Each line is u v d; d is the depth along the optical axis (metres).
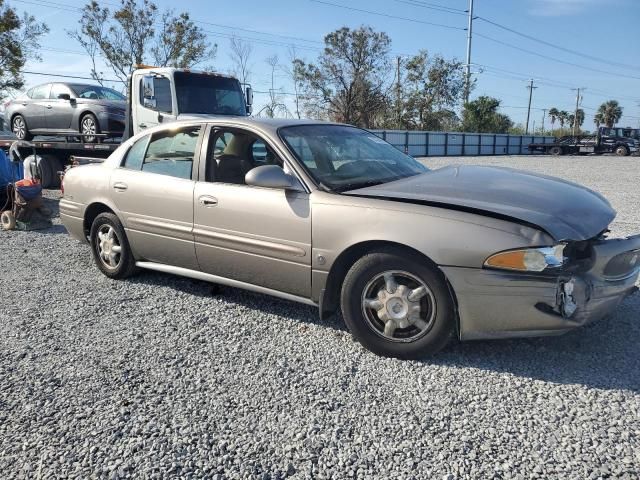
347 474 2.58
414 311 3.62
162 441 2.85
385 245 3.70
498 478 2.52
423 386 3.35
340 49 48.75
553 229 3.32
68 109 12.87
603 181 16.53
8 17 31.06
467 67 53.59
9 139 13.72
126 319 4.52
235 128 4.62
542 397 3.19
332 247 3.85
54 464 2.69
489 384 3.35
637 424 2.90
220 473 2.61
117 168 5.44
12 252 6.99
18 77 33.00
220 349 3.93
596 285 3.40
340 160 4.40
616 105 86.31
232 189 4.43
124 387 3.41
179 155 4.93
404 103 52.88
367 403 3.17
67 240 7.74
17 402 3.25
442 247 3.44
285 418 3.04
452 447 2.75
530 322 3.35
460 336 3.54
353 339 4.05
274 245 4.16
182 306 4.80
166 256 5.05
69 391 3.37
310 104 50.97
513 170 4.65
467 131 54.50
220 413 3.11
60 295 5.16
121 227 5.40
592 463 2.60
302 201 4.01
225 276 4.64
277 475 2.59
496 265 3.33
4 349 3.97
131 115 11.62
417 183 4.02
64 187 6.00
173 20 35.50
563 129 85.25
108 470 2.64
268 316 4.53
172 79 10.83
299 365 3.66
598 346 3.81
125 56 35.22
